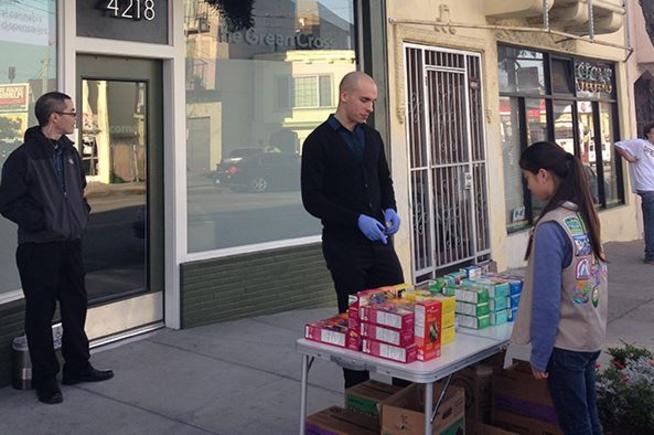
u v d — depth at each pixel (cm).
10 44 496
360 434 336
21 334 499
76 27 538
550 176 315
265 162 683
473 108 895
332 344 326
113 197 577
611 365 432
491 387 362
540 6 888
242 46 664
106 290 576
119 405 459
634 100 1305
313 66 720
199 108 630
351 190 398
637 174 980
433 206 818
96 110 562
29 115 511
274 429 425
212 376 512
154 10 590
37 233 448
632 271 930
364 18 748
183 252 615
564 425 309
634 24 1303
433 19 824
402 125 774
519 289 365
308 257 706
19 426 425
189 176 623
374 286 411
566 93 1116
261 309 670
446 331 321
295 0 706
